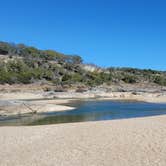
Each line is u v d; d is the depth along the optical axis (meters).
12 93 81.12
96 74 142.88
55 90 94.19
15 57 142.00
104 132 20.47
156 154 14.62
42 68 132.00
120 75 151.38
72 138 18.97
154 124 23.41
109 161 13.84
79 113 41.03
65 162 13.88
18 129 23.31
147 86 140.00
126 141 17.47
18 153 15.67
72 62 156.00
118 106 54.59
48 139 19.02
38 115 38.22
